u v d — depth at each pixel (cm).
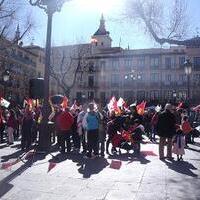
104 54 7750
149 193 798
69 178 941
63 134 1427
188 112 2397
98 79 7694
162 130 1287
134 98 7481
